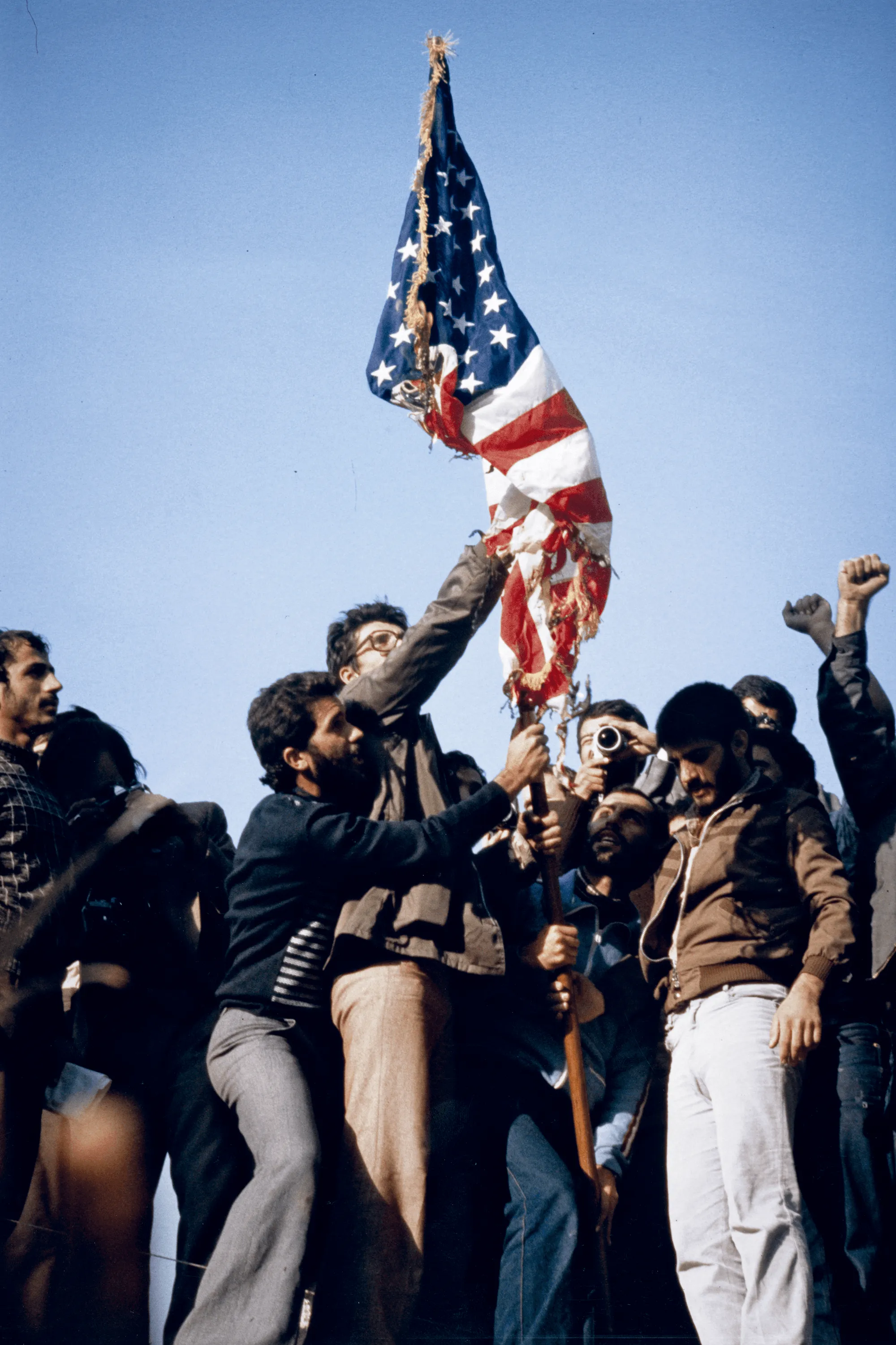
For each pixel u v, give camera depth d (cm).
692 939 402
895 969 423
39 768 441
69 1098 405
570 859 465
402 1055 380
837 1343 386
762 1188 367
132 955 427
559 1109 423
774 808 408
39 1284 395
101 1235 406
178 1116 409
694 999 398
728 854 404
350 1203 372
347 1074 384
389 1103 376
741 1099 374
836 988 402
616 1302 421
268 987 390
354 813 414
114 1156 411
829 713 442
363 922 387
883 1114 439
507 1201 404
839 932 382
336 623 482
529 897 452
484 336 478
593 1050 441
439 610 419
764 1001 388
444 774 435
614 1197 420
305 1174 362
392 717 421
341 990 391
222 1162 402
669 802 504
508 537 469
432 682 421
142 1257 407
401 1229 370
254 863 398
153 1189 414
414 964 389
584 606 461
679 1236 382
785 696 506
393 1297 366
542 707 464
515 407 469
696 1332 417
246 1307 349
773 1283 358
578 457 466
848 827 479
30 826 404
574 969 446
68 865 411
